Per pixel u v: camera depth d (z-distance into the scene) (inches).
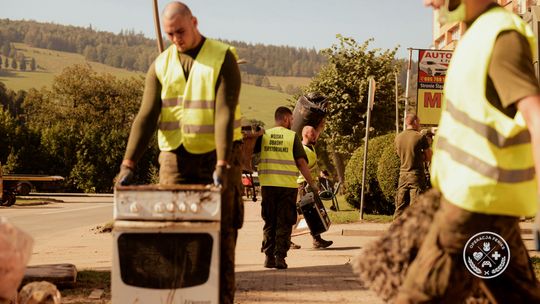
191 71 197.9
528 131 128.6
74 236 636.7
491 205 128.8
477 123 129.8
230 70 197.6
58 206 1371.8
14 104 5216.5
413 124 531.5
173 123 200.1
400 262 140.2
